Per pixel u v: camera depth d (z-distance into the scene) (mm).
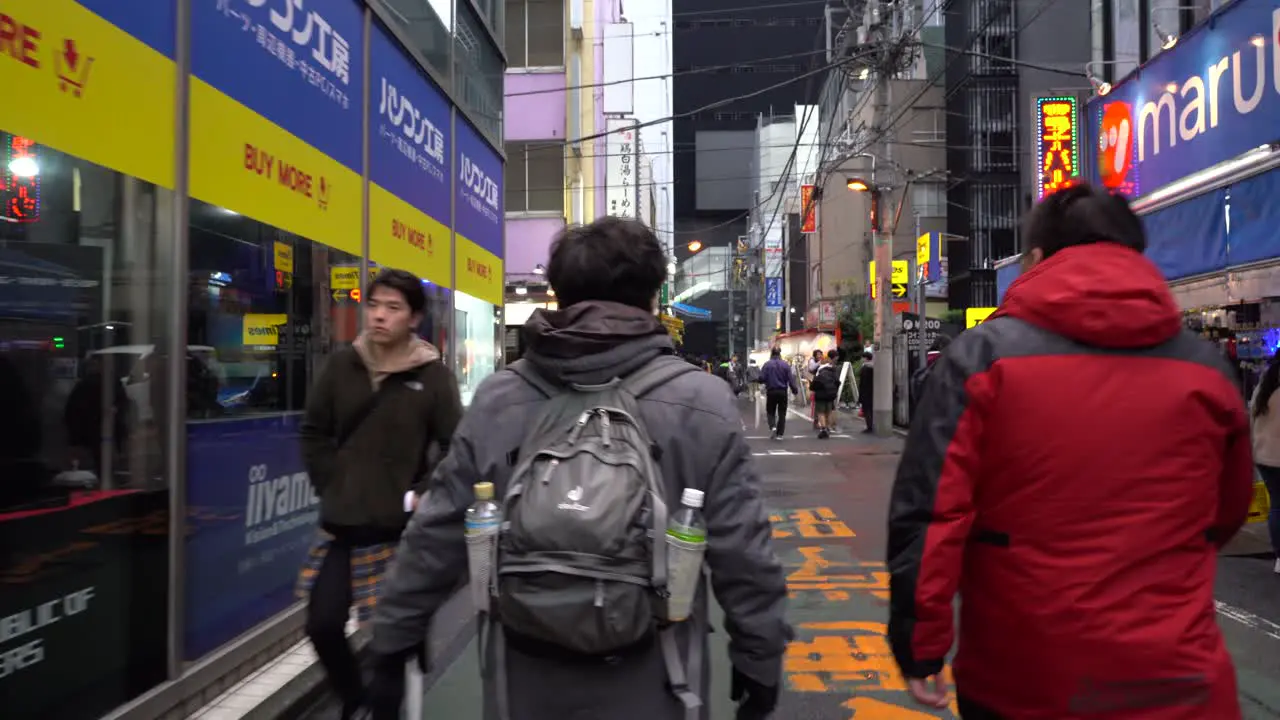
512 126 21562
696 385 1790
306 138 4895
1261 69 8117
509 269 21234
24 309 2928
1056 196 1972
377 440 3270
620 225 1912
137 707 3279
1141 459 1677
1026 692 1714
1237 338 8766
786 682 4160
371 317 3283
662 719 1658
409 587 1847
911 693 1871
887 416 16844
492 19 10164
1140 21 20156
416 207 7020
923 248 26000
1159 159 10102
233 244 4125
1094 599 1646
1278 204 7750
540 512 1593
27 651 2834
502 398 1826
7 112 2689
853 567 6574
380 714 2207
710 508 1734
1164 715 1612
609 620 1547
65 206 3092
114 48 3205
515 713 1675
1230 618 5074
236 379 4176
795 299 59812
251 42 4254
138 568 3391
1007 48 34125
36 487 2920
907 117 37406
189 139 3699
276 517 4539
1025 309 1822
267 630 4332
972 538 1826
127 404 3387
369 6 5840
